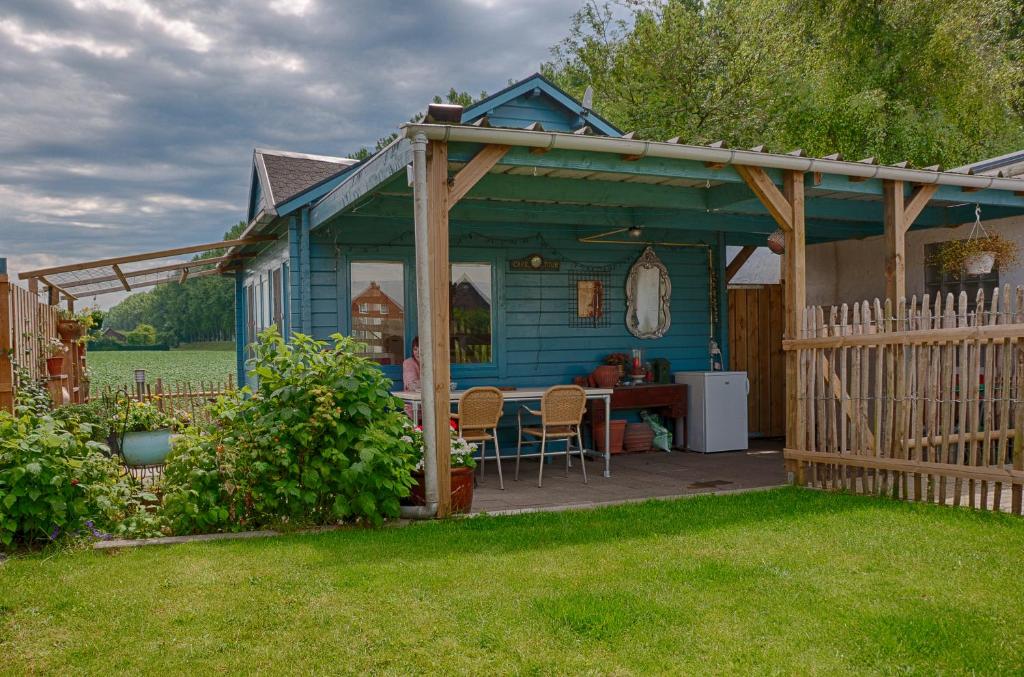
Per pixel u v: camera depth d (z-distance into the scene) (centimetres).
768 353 1118
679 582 385
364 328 861
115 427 727
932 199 736
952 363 553
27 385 693
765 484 725
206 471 511
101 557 443
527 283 939
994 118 1777
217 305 4166
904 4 1755
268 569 412
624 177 688
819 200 812
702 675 285
